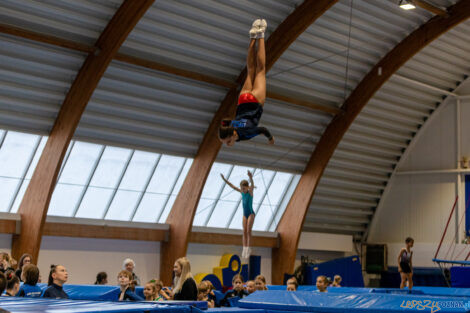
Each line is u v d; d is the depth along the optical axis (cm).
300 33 1605
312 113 2016
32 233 1551
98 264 1784
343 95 2030
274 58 1647
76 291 963
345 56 1875
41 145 1590
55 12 1350
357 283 2192
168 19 1503
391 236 2533
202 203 2028
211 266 2088
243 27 1611
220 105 1781
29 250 1549
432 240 2419
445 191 2412
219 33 1594
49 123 1538
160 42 1540
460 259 2273
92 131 1612
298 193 2188
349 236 2494
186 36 1559
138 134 1700
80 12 1374
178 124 1766
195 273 2039
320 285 1129
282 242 2231
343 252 2567
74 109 1480
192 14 1519
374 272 2489
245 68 1723
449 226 2381
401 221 2511
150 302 634
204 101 1744
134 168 1786
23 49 1381
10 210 1638
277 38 1641
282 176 2188
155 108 1684
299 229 2173
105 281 1236
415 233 2469
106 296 923
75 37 1427
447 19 1786
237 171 2047
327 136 2084
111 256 1819
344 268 2184
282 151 2064
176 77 1636
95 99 1566
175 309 553
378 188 2527
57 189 1680
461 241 2339
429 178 2459
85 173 1698
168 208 1948
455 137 2397
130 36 1495
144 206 1892
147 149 1747
